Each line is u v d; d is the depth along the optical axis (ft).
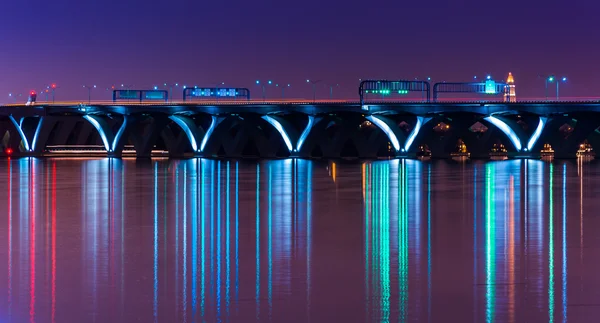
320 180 273.13
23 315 87.30
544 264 110.11
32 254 118.52
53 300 92.53
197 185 249.55
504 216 162.71
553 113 481.05
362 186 244.01
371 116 510.58
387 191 224.53
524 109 479.00
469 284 98.78
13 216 163.94
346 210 174.60
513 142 506.89
